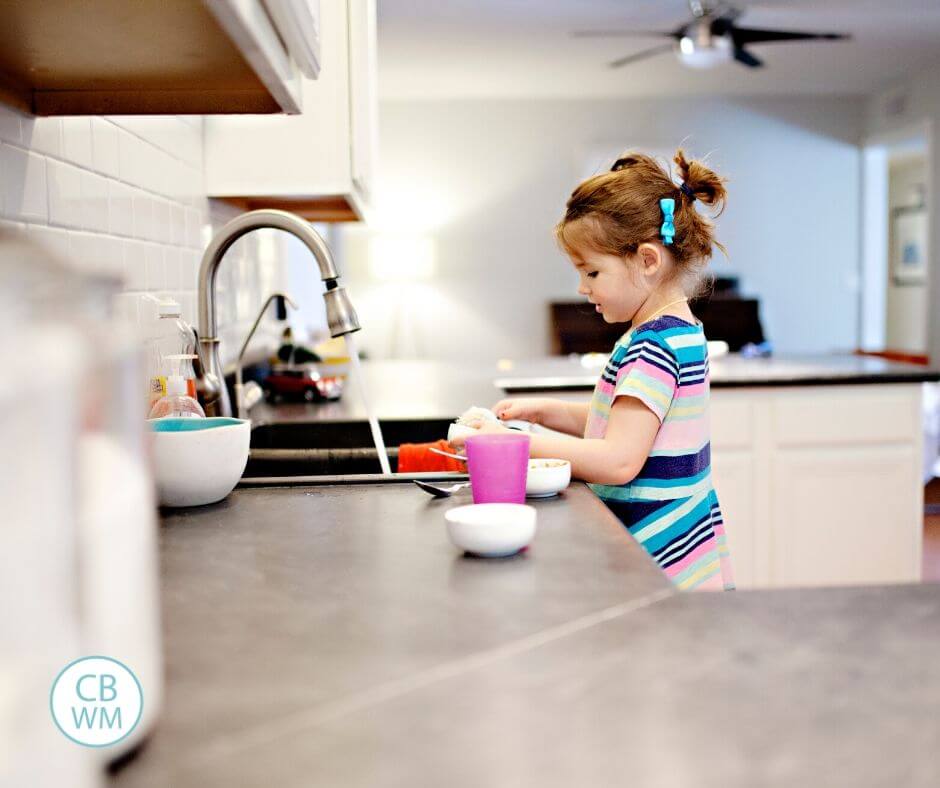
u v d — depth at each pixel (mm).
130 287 1690
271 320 3621
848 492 3168
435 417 2254
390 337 7852
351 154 2299
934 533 4695
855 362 3555
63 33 964
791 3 5258
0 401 421
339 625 764
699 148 7840
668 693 618
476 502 1217
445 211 7781
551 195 7797
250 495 1325
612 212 1633
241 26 821
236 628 760
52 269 448
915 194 9477
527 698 615
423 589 862
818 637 711
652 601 810
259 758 537
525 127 7746
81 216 1442
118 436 516
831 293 8055
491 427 1562
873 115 7824
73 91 1243
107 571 503
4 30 953
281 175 2309
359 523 1143
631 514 1575
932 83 6930
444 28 5547
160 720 585
